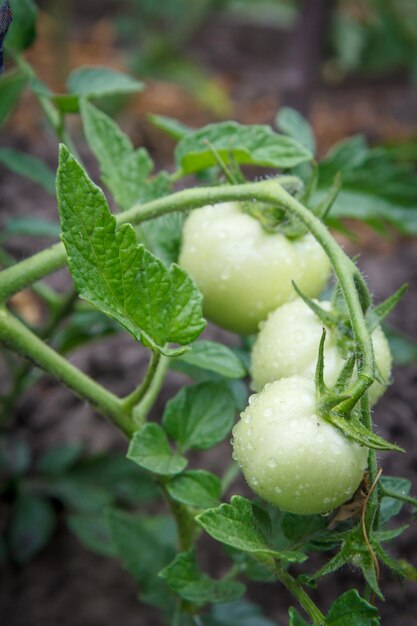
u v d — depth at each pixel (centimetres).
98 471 68
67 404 75
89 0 151
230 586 44
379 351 42
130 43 136
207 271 44
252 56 150
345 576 63
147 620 64
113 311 37
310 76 110
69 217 36
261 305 44
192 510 46
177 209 42
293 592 39
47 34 133
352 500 38
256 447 37
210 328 78
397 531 38
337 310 40
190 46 149
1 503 70
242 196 41
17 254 86
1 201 93
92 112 50
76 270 36
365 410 36
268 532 39
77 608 64
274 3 154
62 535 69
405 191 60
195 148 48
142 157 50
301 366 41
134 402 43
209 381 45
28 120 110
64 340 60
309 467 36
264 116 128
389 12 136
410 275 92
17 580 66
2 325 42
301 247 44
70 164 35
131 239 36
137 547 54
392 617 62
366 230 106
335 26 139
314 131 128
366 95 142
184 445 44
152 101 125
